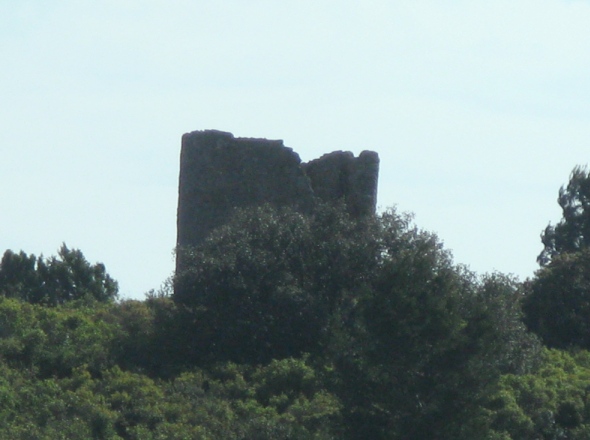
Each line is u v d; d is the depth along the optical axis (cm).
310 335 8775
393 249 9231
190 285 8944
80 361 8369
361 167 11331
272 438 6994
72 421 7019
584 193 19288
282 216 9650
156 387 7850
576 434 8219
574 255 12850
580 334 12019
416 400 6631
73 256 15675
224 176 11038
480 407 6662
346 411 6725
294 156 11112
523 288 12194
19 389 7569
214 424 7194
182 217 11119
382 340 6731
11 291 14825
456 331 6750
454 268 9100
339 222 9469
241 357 8750
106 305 10444
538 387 8638
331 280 9069
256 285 8906
